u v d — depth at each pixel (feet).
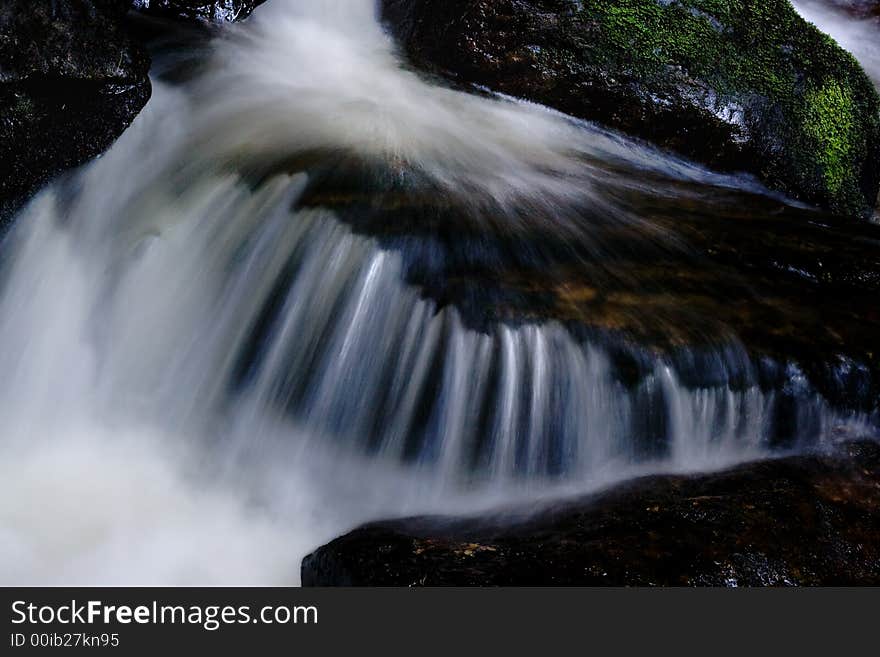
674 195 22.58
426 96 25.31
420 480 16.10
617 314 16.63
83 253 19.54
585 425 15.76
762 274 18.67
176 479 16.92
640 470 15.70
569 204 20.66
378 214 18.30
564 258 18.17
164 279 18.74
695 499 13.67
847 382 16.39
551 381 15.74
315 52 26.96
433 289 16.67
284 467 16.78
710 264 18.79
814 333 16.96
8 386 18.51
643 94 24.63
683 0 25.03
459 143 22.77
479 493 15.80
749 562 12.10
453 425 15.93
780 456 15.78
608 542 12.37
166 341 18.26
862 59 33.24
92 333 18.75
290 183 19.13
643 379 15.70
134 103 20.08
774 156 25.14
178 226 19.26
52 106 18.38
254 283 18.01
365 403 16.49
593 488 14.87
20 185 18.76
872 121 26.86
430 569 11.97
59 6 18.16
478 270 17.28
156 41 23.36
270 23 27.04
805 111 25.40
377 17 29.48
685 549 12.25
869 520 13.51
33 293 18.95
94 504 16.16
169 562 14.90
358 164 20.29
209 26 24.86
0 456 17.39
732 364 16.07
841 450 15.76
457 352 15.94
